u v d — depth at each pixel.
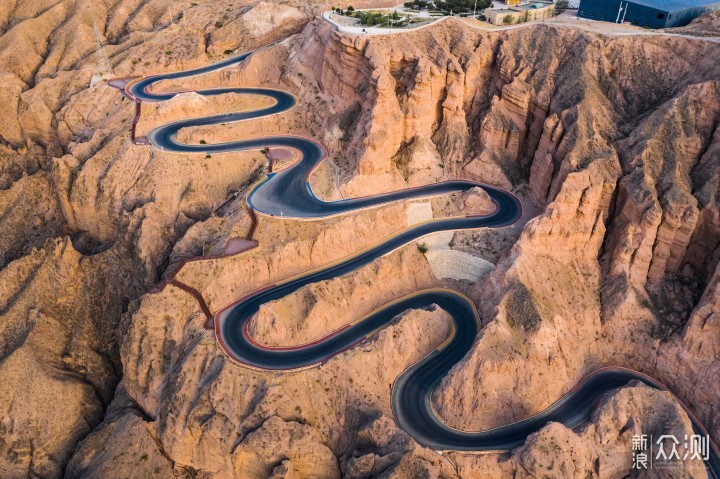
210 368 63.31
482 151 89.06
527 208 84.25
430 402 63.03
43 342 79.38
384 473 53.84
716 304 63.34
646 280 72.00
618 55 85.69
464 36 93.06
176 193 86.62
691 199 68.56
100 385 79.00
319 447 58.16
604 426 58.31
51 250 86.12
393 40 91.81
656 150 73.62
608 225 75.81
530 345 64.62
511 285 69.56
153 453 64.44
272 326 66.12
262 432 56.69
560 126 80.19
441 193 86.50
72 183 92.19
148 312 68.25
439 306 72.94
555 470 54.59
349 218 78.88
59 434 72.44
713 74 77.44
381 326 69.69
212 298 70.31
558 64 88.81
